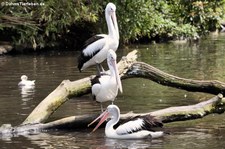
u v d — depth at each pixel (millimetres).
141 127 12359
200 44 31641
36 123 13016
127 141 12094
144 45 31766
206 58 24984
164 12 35406
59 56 26719
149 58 25234
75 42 31000
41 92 17312
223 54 26438
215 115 14172
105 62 24656
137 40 33375
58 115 14344
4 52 27922
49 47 30047
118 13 31141
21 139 12273
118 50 28984
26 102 15875
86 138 12336
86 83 13961
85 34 31234
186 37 34969
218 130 12766
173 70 21406
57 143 11922
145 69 14852
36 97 16547
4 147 11672
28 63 24031
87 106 15320
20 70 21922
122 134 12305
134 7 31797
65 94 13672
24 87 18219
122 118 12938
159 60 24469
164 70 21422
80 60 16328
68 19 29391
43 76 20297
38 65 23297
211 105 13273
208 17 29281
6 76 20484
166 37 34656
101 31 31297
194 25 31781
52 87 18125
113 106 12688
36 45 29281
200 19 28578
